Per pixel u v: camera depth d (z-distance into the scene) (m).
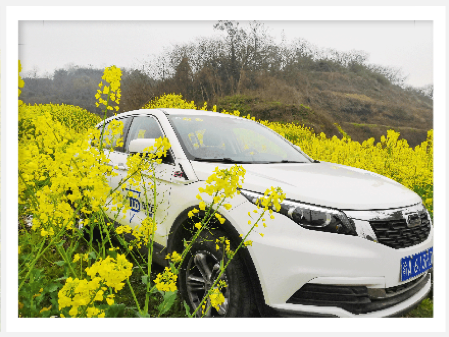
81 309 1.22
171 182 2.16
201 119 2.78
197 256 1.93
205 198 1.89
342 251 1.57
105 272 1.05
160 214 2.21
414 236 1.79
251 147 2.74
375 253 1.59
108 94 1.56
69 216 1.44
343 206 1.67
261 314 1.66
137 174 1.62
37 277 1.73
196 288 1.96
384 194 1.86
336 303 1.56
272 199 1.41
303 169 2.26
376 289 1.61
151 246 1.52
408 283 1.75
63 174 1.45
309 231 1.62
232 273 1.72
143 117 2.85
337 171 2.33
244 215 1.73
